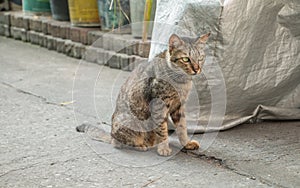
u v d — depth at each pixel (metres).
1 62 3.94
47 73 3.64
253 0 2.49
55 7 4.30
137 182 2.18
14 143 2.51
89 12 3.95
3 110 2.93
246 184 2.15
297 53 2.60
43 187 2.15
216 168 2.28
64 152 2.42
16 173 2.25
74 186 2.15
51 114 2.87
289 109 2.71
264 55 2.58
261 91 2.62
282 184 2.15
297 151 2.41
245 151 2.41
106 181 2.19
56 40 4.22
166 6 2.60
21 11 5.01
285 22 2.54
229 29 2.50
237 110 2.65
